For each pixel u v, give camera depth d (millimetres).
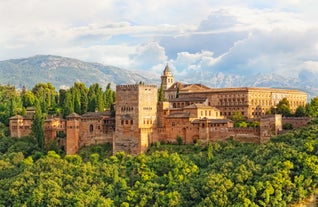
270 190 199375
